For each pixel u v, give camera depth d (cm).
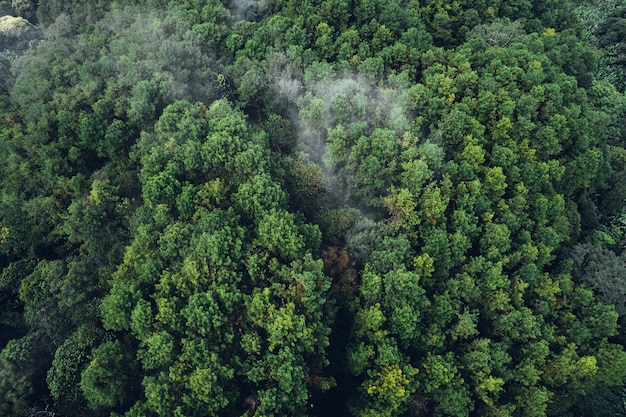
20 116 5856
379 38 6250
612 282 5497
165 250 4650
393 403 4478
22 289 5050
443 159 5328
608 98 7675
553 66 6569
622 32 9112
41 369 4575
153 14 6481
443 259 5000
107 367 4206
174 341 4250
